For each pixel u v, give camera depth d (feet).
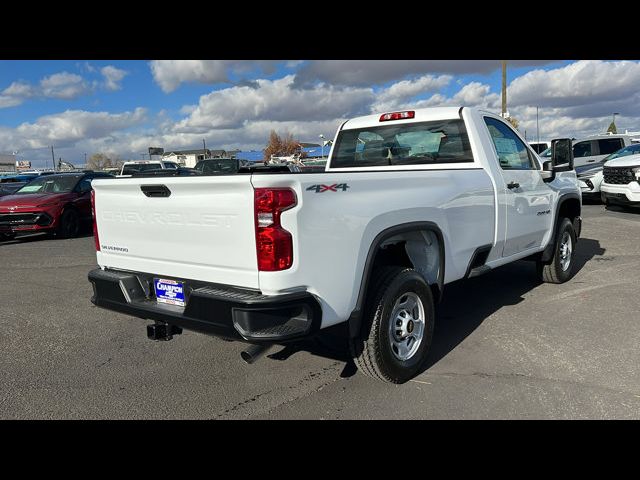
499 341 14.48
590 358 13.05
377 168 17.33
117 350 14.76
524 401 10.91
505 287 20.47
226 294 9.59
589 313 16.66
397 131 16.92
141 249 11.42
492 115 16.62
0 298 21.18
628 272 21.83
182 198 10.27
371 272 11.18
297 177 9.17
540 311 17.13
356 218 10.30
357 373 12.67
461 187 13.62
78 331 16.63
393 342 11.68
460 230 13.67
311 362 13.46
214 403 11.30
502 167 16.10
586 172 46.98
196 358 13.98
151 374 12.96
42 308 19.52
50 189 42.04
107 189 12.00
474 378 12.12
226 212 9.54
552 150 18.35
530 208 17.33
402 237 12.57
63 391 12.07
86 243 37.35
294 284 9.28
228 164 66.74
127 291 11.64
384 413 10.62
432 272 13.17
